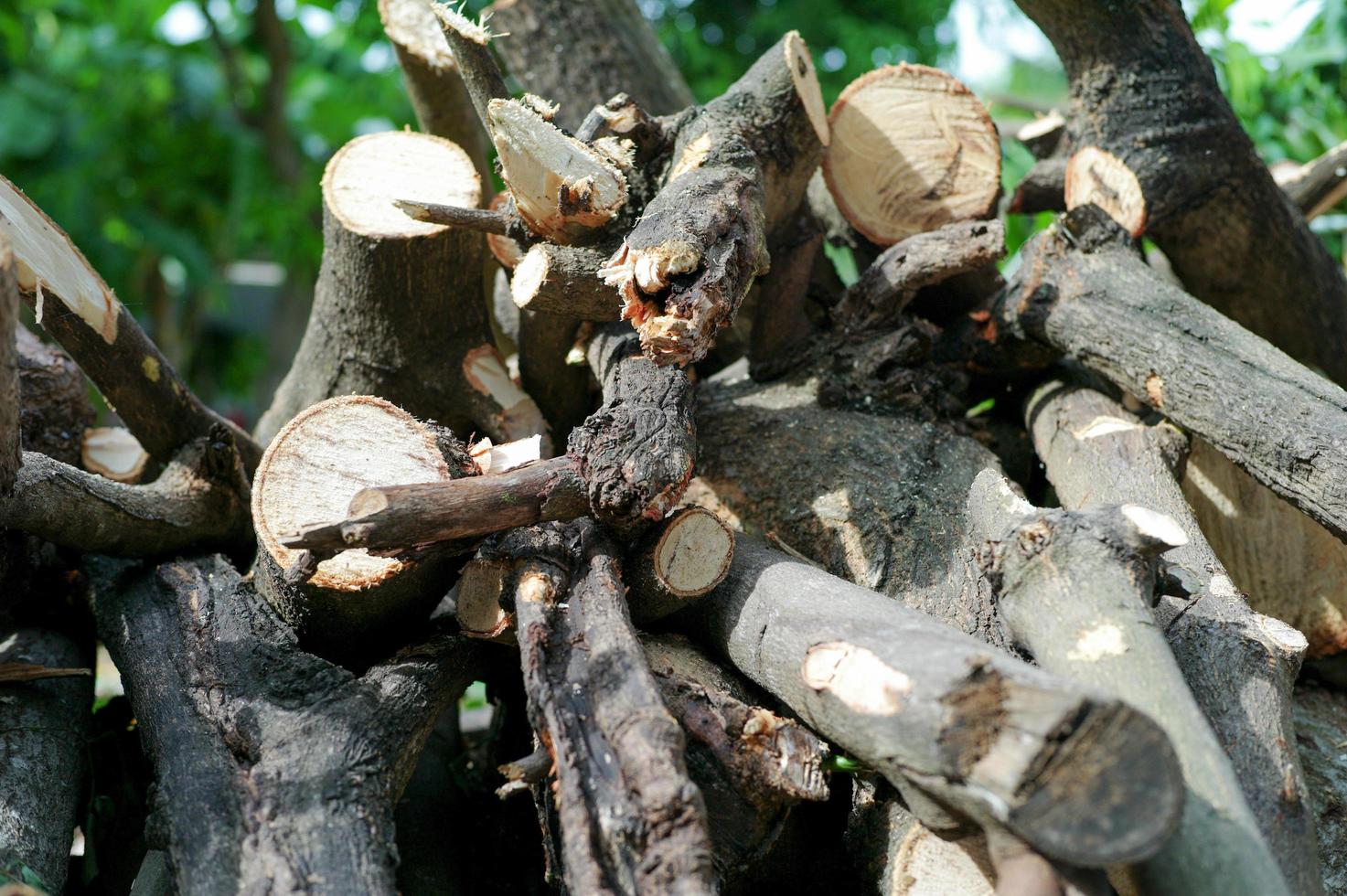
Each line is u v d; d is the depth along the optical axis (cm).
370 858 186
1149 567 199
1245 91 455
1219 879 160
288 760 199
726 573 220
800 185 290
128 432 330
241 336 923
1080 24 301
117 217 786
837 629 193
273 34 800
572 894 168
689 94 439
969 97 313
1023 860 159
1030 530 201
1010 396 321
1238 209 310
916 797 180
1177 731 174
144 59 789
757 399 298
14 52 812
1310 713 268
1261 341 253
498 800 256
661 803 166
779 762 193
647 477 207
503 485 203
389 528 189
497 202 291
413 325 286
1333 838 230
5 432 204
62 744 236
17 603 266
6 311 187
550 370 301
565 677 188
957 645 172
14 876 194
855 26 807
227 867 183
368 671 222
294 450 217
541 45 401
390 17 325
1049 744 151
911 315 309
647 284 211
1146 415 301
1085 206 288
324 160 875
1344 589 277
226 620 233
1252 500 291
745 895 217
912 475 264
